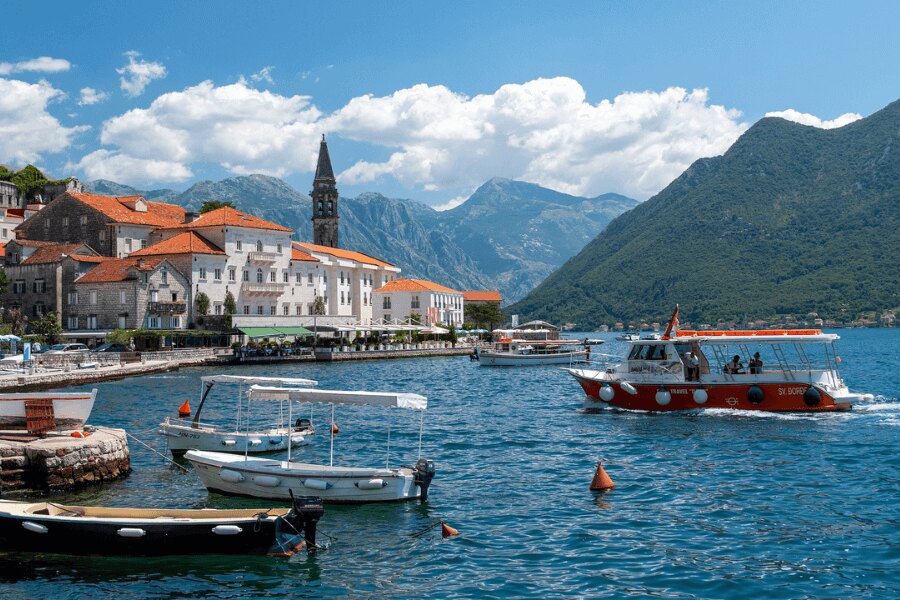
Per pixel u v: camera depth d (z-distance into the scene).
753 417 46.25
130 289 101.38
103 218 117.88
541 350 121.19
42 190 152.12
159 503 26.94
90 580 20.34
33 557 21.89
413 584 20.16
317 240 178.50
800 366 50.94
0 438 29.52
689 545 22.83
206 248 111.62
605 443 39.28
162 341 99.00
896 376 80.06
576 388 72.81
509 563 21.56
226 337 107.75
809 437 39.59
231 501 27.34
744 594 19.20
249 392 29.27
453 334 149.88
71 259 106.56
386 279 169.50
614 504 27.44
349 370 95.38
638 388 49.16
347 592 19.69
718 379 47.81
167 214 132.12
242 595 19.48
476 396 65.06
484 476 32.06
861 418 45.16
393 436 42.12
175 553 21.81
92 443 29.17
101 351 92.06
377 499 27.36
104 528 21.69
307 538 22.62
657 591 19.45
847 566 20.95
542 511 26.59
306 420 41.56
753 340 47.97
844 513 25.83
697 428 42.97
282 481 27.34
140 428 43.41
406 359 124.94
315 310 125.44
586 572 20.80
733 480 30.72
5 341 87.31
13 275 109.12
